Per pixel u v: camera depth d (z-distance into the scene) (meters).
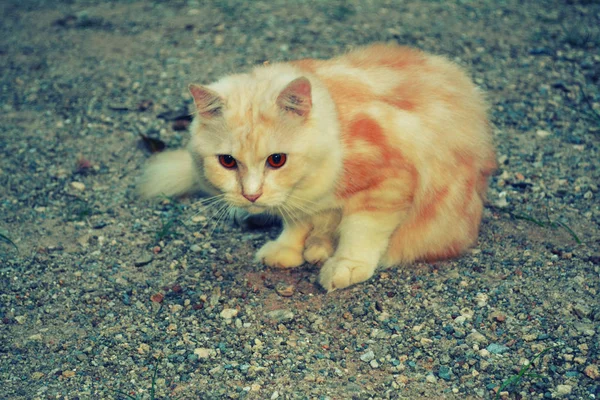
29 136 1.63
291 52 1.84
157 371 1.24
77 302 1.32
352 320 1.29
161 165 1.49
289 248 1.38
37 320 1.30
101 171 1.55
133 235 1.43
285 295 1.33
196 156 1.29
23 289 1.34
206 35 1.95
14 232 1.43
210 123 1.27
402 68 1.35
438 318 1.28
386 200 1.31
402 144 1.30
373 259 1.34
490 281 1.32
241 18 2.07
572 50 1.81
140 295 1.33
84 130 1.64
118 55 1.87
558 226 1.40
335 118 1.28
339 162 1.28
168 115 1.67
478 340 1.25
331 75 1.31
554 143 1.56
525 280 1.32
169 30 2.00
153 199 1.49
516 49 1.83
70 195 1.50
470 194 1.35
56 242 1.42
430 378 1.22
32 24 2.09
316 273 1.36
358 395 1.20
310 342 1.26
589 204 1.44
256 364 1.24
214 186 1.29
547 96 1.68
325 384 1.22
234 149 1.25
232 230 1.44
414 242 1.35
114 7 2.21
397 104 1.31
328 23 2.00
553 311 1.28
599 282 1.31
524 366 1.22
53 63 1.85
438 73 1.36
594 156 1.53
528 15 2.01
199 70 1.79
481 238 1.39
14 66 1.84
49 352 1.26
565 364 1.22
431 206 1.33
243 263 1.38
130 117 1.67
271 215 1.43
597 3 2.06
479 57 1.80
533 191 1.47
